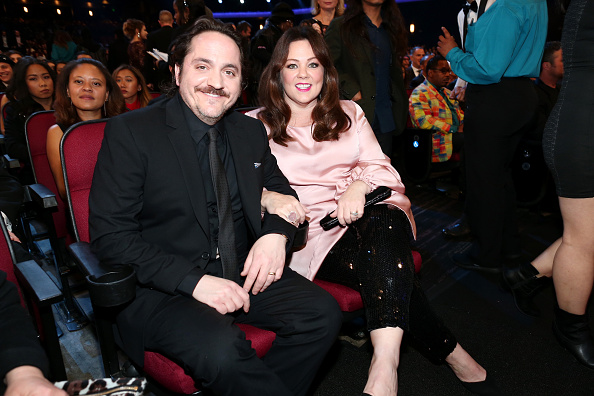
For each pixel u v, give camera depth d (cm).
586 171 165
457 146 385
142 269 127
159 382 126
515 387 174
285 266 173
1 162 181
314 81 175
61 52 812
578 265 177
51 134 199
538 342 201
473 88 241
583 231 173
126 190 131
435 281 256
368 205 165
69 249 142
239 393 116
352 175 185
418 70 588
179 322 122
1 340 97
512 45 216
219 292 125
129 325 130
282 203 152
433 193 416
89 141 163
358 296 159
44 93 297
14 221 166
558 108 171
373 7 255
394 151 457
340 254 166
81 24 1808
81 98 208
